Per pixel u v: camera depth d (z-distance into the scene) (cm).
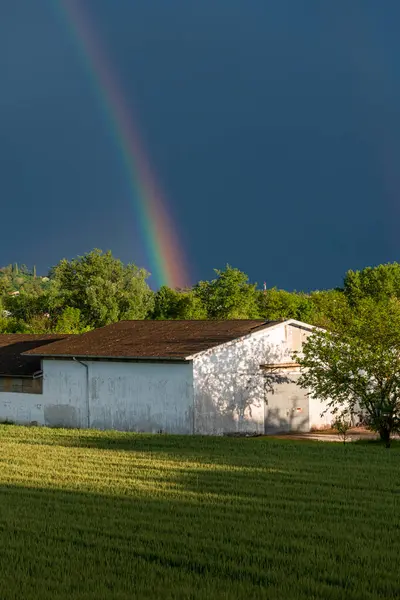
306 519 1331
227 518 1338
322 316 3394
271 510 1398
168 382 3105
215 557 1089
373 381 2812
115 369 3297
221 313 7738
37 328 7344
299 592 941
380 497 1547
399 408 2717
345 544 1158
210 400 3075
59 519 1333
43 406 3591
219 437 2775
